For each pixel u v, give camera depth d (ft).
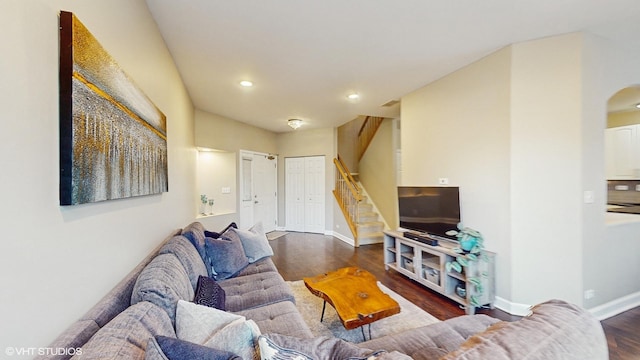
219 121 17.16
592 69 8.01
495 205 8.97
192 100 13.82
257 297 6.76
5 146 2.29
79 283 3.39
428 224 11.15
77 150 3.16
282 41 8.20
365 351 3.09
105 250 4.10
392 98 13.71
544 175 8.15
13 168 2.38
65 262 3.11
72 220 3.25
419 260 10.77
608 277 8.36
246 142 19.75
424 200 11.31
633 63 8.84
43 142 2.76
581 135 7.85
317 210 22.12
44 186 2.76
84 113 3.30
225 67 9.96
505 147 8.63
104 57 3.84
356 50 8.82
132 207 5.24
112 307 3.76
